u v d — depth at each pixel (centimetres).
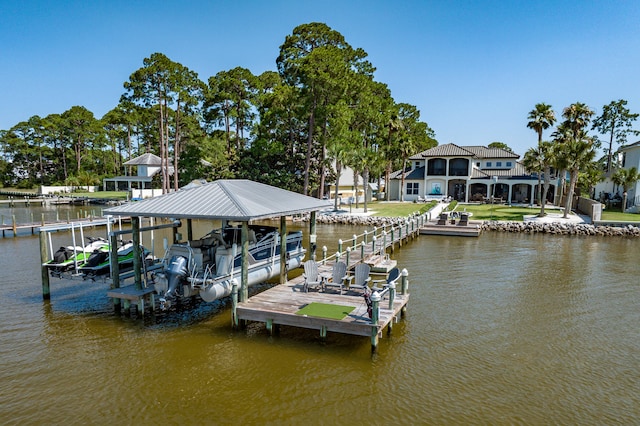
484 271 1806
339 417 720
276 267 1390
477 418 719
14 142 7950
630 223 2992
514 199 5241
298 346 1005
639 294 1462
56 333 1091
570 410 747
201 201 1166
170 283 1118
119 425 704
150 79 4297
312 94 3881
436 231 2889
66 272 1341
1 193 7625
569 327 1145
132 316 1215
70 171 8225
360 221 3494
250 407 752
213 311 1254
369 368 896
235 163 4838
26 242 2611
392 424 700
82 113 7956
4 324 1152
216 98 5128
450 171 5203
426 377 859
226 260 1169
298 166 4731
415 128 6881
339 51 4434
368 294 1052
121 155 9175
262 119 4656
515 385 831
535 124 4294
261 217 1086
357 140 4091
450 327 1138
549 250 2330
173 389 815
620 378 862
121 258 1383
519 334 1091
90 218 3497
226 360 934
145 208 1171
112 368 901
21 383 840
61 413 739
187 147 5372
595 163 3903
